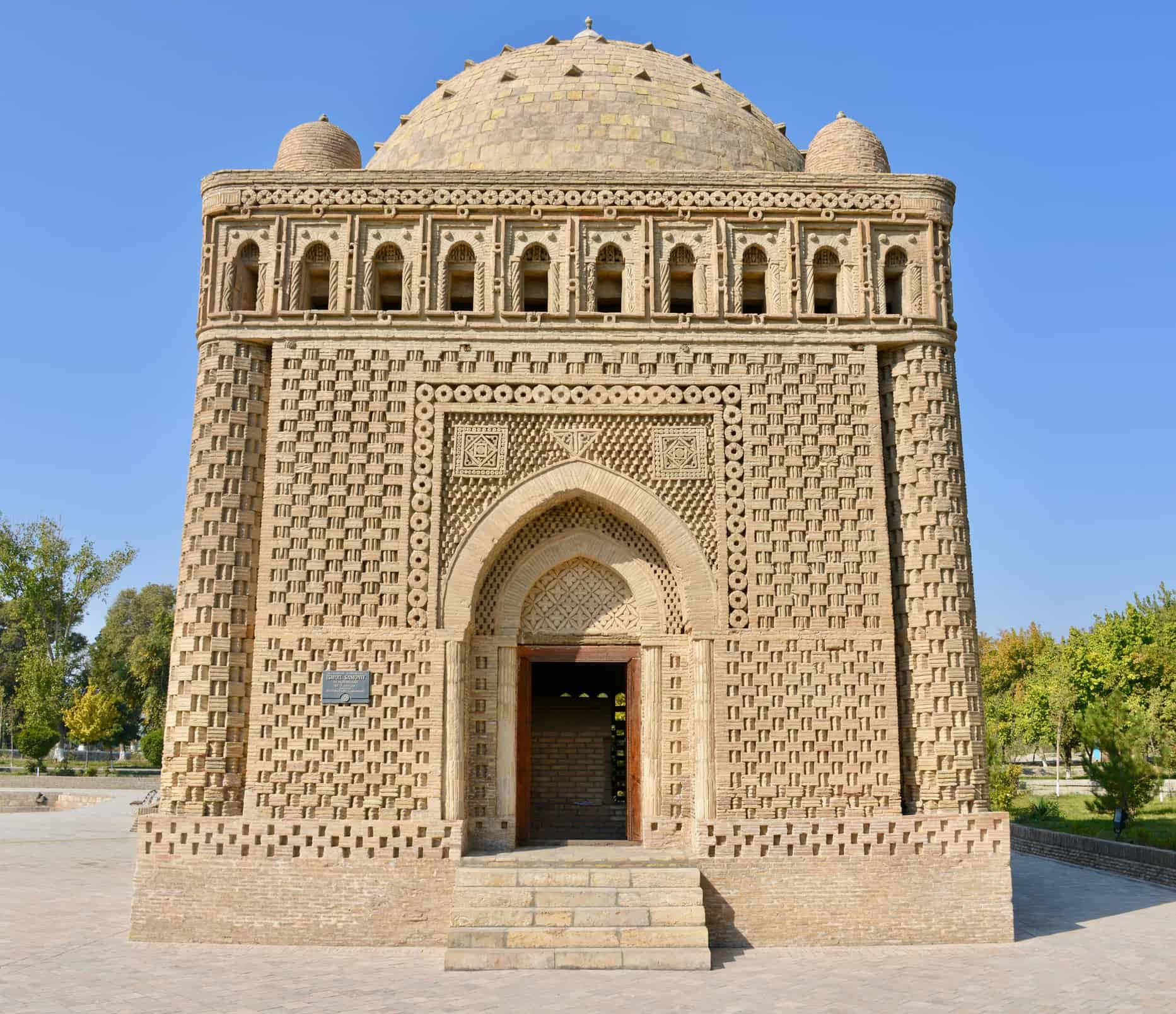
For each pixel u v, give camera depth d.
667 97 17.28
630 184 15.55
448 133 17.11
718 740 14.13
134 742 70.69
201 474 14.65
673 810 14.47
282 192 15.46
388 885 13.61
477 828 14.48
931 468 14.86
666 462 14.94
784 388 15.12
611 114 16.75
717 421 14.99
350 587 14.40
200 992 10.79
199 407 14.97
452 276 16.02
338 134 16.91
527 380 15.03
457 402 15.01
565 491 14.88
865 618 14.51
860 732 14.20
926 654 14.46
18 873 20.17
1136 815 26.50
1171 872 18.92
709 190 15.59
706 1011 10.08
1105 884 19.53
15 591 53.19
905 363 15.29
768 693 14.27
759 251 15.73
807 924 13.66
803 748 14.16
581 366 15.13
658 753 14.60
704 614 14.48
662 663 14.86
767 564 14.62
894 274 15.84
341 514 14.60
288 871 13.64
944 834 13.96
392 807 13.85
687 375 15.11
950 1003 10.45
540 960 12.06
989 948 13.38
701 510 14.82
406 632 14.31
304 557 14.45
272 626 14.24
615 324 15.21
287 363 14.98
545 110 16.80
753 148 17.38
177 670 14.20
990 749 46.47
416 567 14.50
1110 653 43.81
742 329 15.24
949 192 15.87
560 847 14.64
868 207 15.66
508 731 14.76
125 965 12.12
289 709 14.06
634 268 15.45
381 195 15.45
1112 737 23.88
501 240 15.43
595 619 15.31
